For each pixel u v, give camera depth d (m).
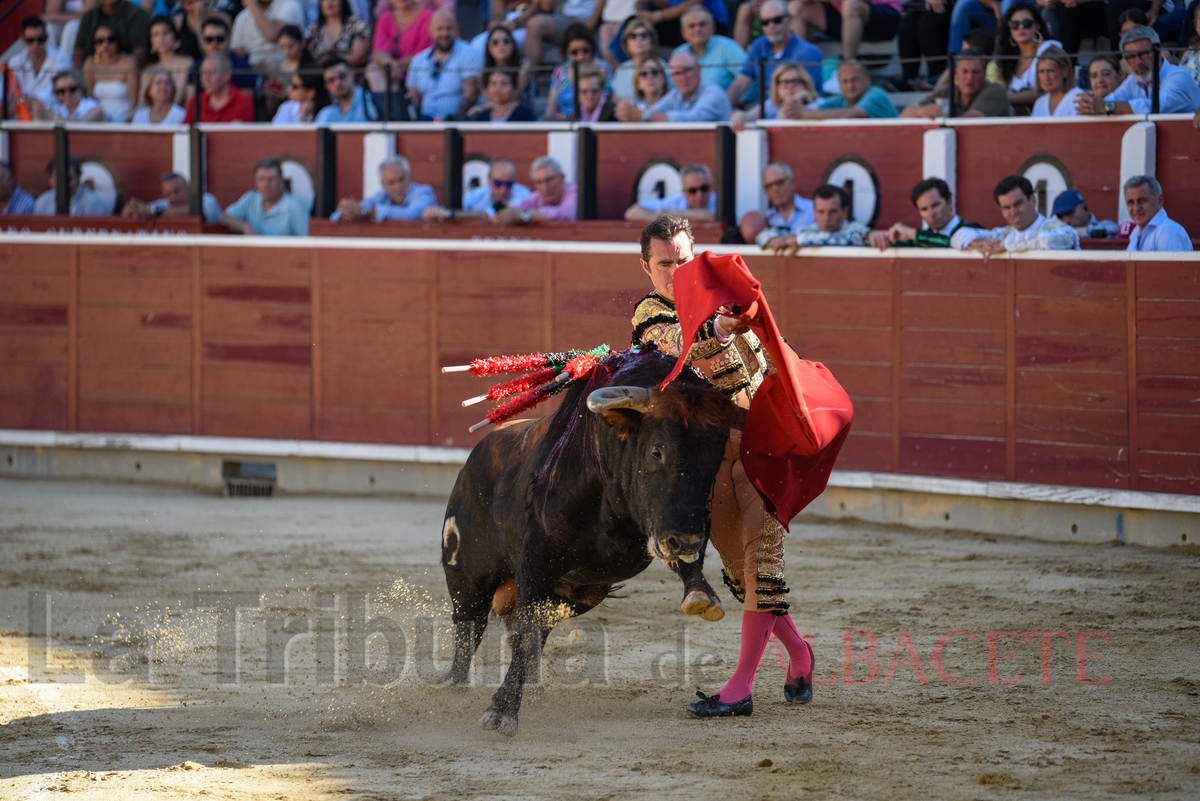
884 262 17.58
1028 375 16.61
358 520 18.53
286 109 22.95
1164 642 10.83
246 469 23.14
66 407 22.95
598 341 19.69
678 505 7.25
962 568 14.43
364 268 21.06
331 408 21.38
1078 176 17.31
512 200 20.73
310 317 21.44
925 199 17.44
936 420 17.31
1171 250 15.66
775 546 8.52
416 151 21.62
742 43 21.45
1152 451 15.73
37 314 23.00
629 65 21.36
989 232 17.02
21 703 9.10
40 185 23.89
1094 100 16.98
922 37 20.17
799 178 19.20
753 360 8.16
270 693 9.53
